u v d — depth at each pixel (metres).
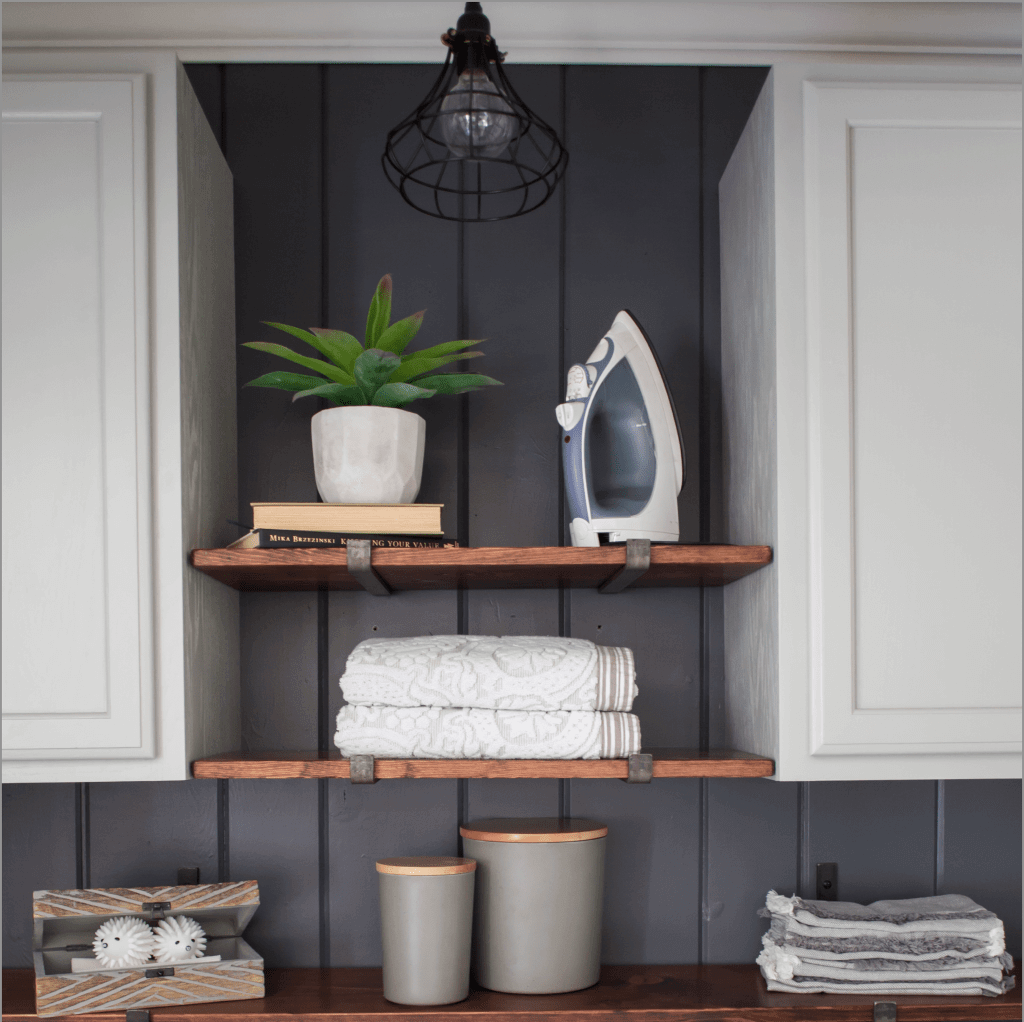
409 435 1.14
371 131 1.34
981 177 1.08
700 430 1.32
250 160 1.33
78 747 1.02
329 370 1.17
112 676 1.03
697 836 1.27
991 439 1.06
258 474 1.30
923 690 1.04
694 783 1.28
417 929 1.06
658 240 1.34
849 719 1.04
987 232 1.08
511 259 1.33
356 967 1.24
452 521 1.30
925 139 1.08
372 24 1.28
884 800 1.28
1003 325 1.07
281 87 1.34
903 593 1.05
